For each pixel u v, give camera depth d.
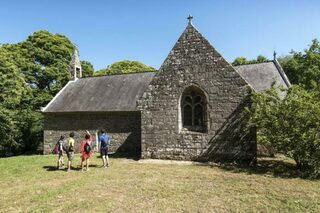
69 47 33.53
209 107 13.59
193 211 7.12
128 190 9.01
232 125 13.12
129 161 14.75
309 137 10.61
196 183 9.69
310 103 10.76
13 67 22.56
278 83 17.11
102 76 24.34
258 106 11.91
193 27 14.21
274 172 11.32
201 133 13.70
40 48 31.52
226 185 9.39
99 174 11.48
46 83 32.41
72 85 24.83
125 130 19.73
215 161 13.35
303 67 31.55
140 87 21.20
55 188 9.55
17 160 16.92
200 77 13.84
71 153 12.73
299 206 7.29
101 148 13.28
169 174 11.09
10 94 22.22
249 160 12.75
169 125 14.34
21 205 7.94
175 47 14.48
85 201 8.02
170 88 14.41
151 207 7.43
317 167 10.92
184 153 13.98
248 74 18.55
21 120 27.16
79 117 21.44
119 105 20.12
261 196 8.16
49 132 22.53
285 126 11.07
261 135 11.71
